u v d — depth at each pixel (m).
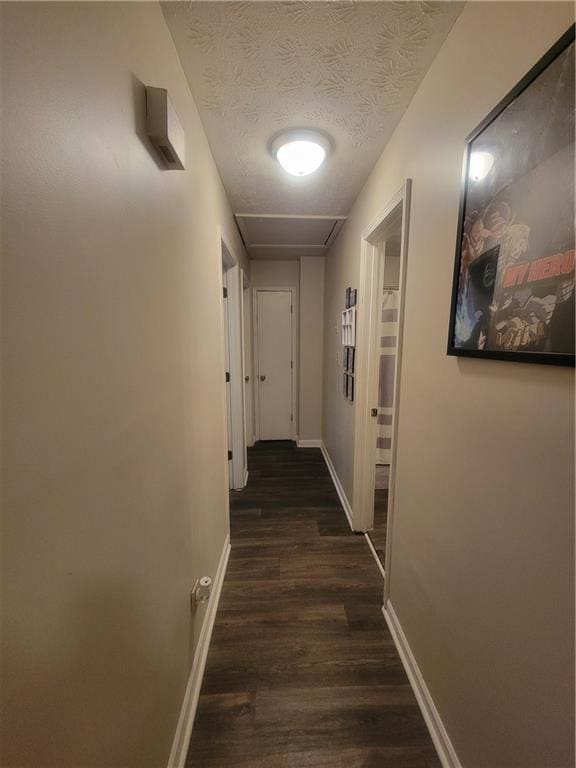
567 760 0.59
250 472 3.25
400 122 1.33
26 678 0.40
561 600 0.59
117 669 0.64
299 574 1.83
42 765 0.43
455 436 0.94
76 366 0.50
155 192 0.83
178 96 1.02
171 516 0.97
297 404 4.05
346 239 2.46
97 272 0.56
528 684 0.67
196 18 0.89
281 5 0.86
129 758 0.69
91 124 0.54
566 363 0.56
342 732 1.09
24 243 0.39
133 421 0.71
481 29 0.80
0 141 0.35
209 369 1.52
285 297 3.85
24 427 0.39
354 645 1.40
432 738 1.07
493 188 0.74
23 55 0.38
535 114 0.61
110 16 0.60
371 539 2.16
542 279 0.61
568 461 0.57
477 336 0.81
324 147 1.47
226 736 1.08
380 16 0.89
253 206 2.23
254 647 1.39
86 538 0.53
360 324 2.06
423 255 1.14
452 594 0.97
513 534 0.71
